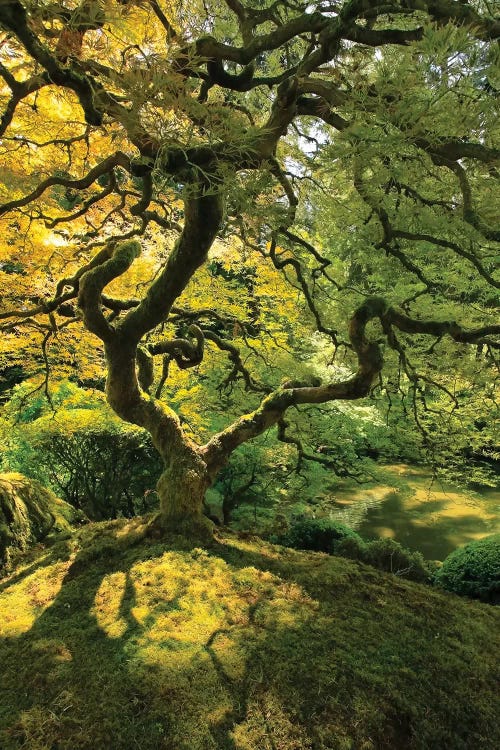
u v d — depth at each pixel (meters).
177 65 1.37
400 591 3.38
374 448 6.61
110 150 3.99
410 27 2.20
